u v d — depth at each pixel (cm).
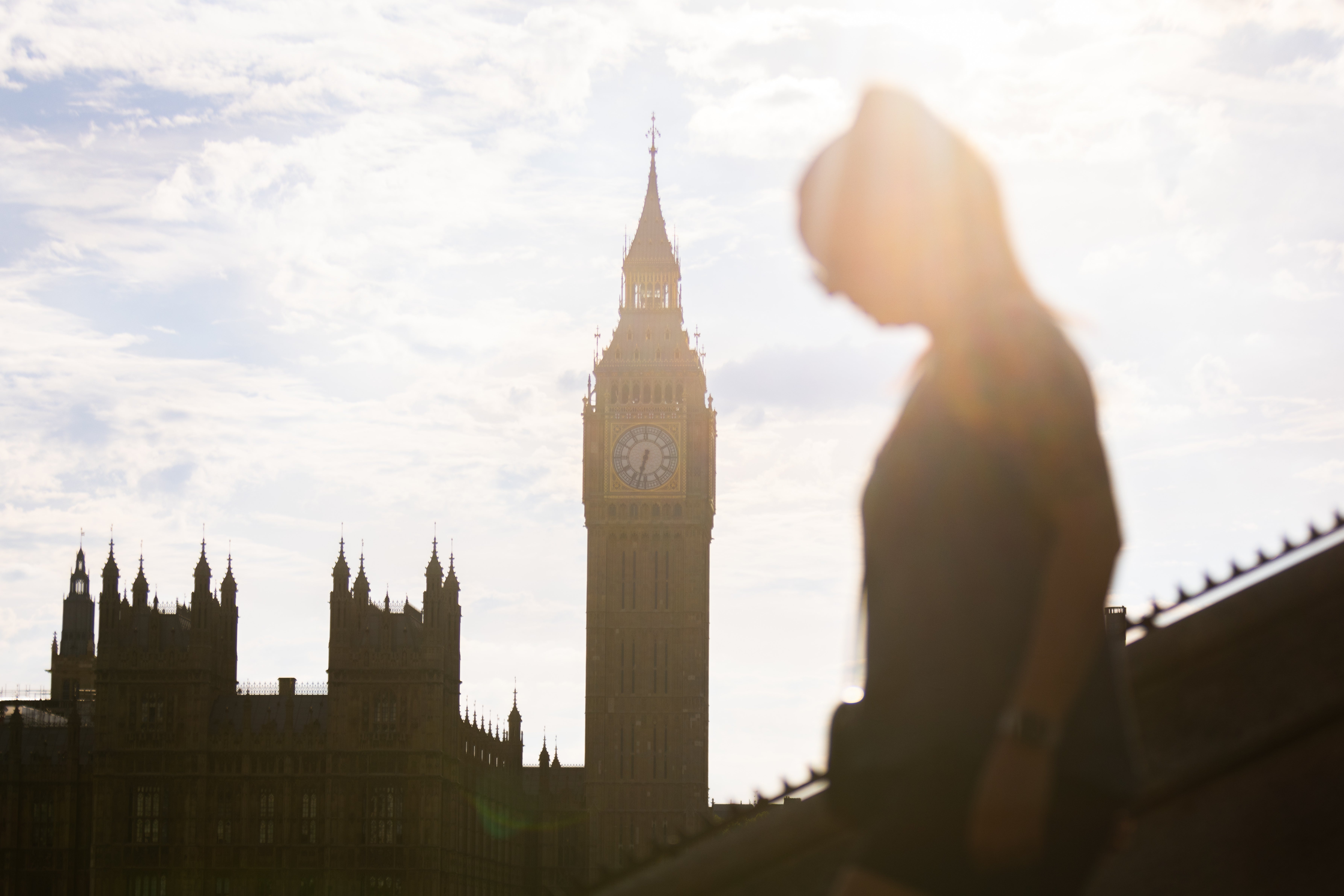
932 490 481
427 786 14150
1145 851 670
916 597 481
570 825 18362
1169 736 680
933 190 493
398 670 14288
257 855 14100
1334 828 632
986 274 490
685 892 725
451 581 14662
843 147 506
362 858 14088
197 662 14275
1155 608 800
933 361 500
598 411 17638
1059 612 451
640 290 17900
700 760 17162
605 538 17512
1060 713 448
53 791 14950
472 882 15475
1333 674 654
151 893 14038
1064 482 455
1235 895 635
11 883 14788
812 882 706
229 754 14238
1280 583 680
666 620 17375
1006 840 446
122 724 14238
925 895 464
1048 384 460
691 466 17562
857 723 495
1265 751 662
